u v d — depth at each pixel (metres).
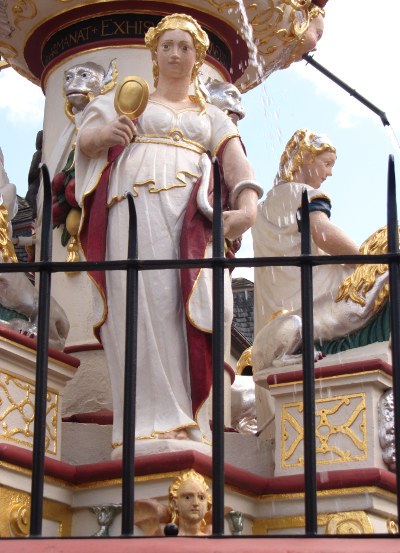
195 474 6.06
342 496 6.32
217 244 4.91
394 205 4.87
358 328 6.80
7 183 7.11
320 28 8.47
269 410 7.36
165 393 6.42
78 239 6.97
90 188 6.72
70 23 7.98
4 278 6.70
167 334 6.48
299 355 6.89
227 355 7.48
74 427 6.79
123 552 4.52
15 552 4.52
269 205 7.58
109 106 6.89
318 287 7.10
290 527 6.44
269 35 8.18
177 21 6.95
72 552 4.51
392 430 6.42
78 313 7.57
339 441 6.48
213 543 4.60
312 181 7.59
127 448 4.70
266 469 6.84
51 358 6.55
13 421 6.31
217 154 6.81
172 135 6.80
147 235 6.58
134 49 7.88
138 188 6.67
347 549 4.51
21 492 6.16
